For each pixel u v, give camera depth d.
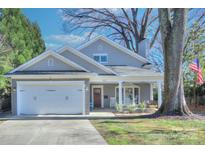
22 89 26.47
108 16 45.31
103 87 33.72
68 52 29.45
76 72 26.47
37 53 43.47
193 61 37.84
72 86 26.61
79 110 26.52
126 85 33.75
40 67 26.95
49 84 26.53
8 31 37.19
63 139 13.78
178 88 21.83
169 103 21.94
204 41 39.62
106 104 33.72
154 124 18.30
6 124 19.48
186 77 35.66
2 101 30.20
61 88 26.61
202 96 34.25
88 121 20.59
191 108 31.03
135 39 45.78
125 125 17.97
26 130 16.70
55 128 17.31
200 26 40.16
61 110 26.55
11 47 36.97
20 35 38.47
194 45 39.03
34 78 26.33
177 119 20.66
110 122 19.64
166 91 22.09
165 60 22.02
